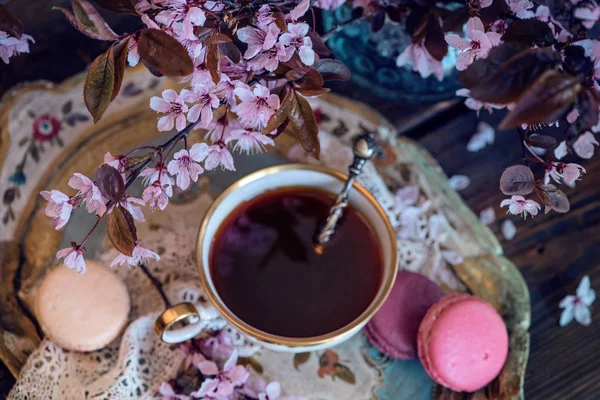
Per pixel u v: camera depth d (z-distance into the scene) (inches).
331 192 20.0
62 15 23.6
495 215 22.4
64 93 22.4
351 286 19.3
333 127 22.6
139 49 15.3
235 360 19.7
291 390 19.9
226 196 19.3
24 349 19.9
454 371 19.3
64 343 19.6
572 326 21.2
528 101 14.4
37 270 20.8
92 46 23.5
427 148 23.1
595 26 16.1
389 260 18.9
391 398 19.9
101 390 19.3
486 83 14.9
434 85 23.3
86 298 19.8
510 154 23.0
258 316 19.0
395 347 20.0
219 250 19.5
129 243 16.2
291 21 16.2
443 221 21.6
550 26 16.6
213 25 16.3
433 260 21.2
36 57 23.2
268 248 19.6
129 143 22.0
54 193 16.3
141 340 19.9
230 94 16.4
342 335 18.3
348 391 19.9
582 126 15.8
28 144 21.8
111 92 15.7
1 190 21.3
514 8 16.8
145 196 16.4
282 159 22.2
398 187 22.0
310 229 19.8
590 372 20.8
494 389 19.7
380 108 23.5
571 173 16.5
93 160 21.8
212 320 19.3
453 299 19.9
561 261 22.0
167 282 20.9
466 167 23.0
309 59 15.9
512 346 20.1
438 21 18.9
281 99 16.3
